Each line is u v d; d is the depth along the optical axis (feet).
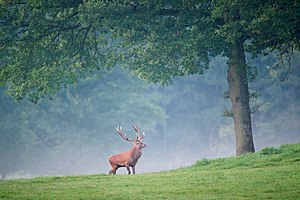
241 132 164.66
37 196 98.12
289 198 92.02
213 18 157.48
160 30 164.76
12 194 100.53
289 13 150.10
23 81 173.58
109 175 120.78
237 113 165.27
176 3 164.35
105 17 165.17
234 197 94.48
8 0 173.68
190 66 164.76
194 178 111.45
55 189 105.19
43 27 172.04
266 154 132.26
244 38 164.86
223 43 161.89
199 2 162.71
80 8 162.81
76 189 104.68
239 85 165.17
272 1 153.38
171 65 169.27
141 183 108.99
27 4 172.96
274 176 108.78
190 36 160.97
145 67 170.50
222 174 114.11
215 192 98.99
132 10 168.35
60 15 172.45
